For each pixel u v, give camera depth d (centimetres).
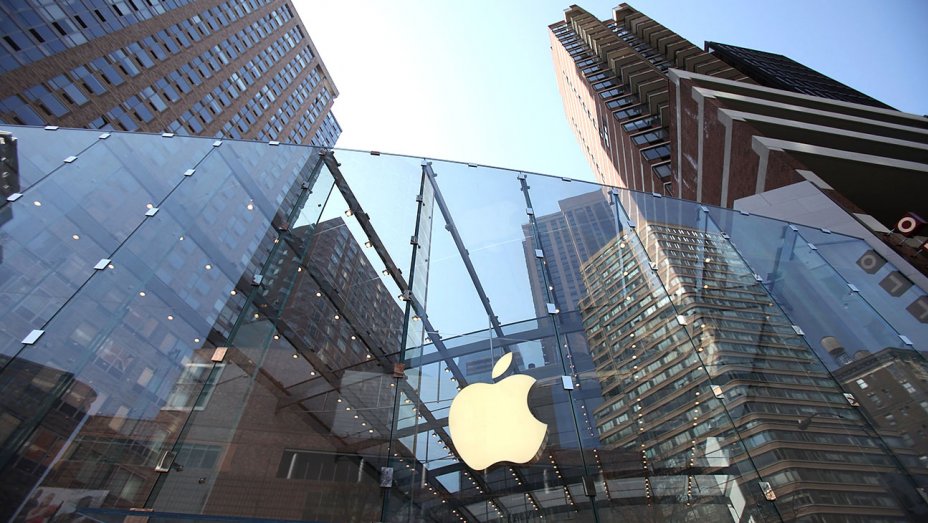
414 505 444
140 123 4322
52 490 407
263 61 7031
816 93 5912
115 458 438
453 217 867
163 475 436
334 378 567
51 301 549
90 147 802
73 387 479
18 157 745
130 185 743
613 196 944
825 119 2289
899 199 1515
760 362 625
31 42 3322
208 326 587
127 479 427
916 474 500
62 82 3541
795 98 2723
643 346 629
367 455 484
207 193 770
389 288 702
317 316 645
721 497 461
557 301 698
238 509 424
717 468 488
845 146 1914
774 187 1805
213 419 491
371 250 771
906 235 1004
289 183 859
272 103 7088
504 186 949
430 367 593
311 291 680
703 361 617
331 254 750
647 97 5050
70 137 816
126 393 491
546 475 475
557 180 978
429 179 944
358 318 653
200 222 716
